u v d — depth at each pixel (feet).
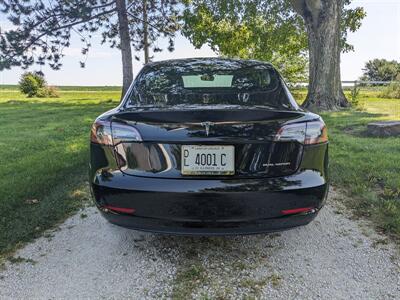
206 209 6.32
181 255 7.64
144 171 6.56
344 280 6.63
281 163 6.54
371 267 7.02
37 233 8.68
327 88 33.73
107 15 42.93
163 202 6.39
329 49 33.12
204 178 6.40
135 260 7.45
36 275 6.93
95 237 8.48
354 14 44.86
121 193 6.52
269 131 6.45
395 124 19.74
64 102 57.41
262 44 52.29
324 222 9.03
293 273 6.90
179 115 6.45
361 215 9.36
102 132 6.82
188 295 6.30
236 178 6.40
